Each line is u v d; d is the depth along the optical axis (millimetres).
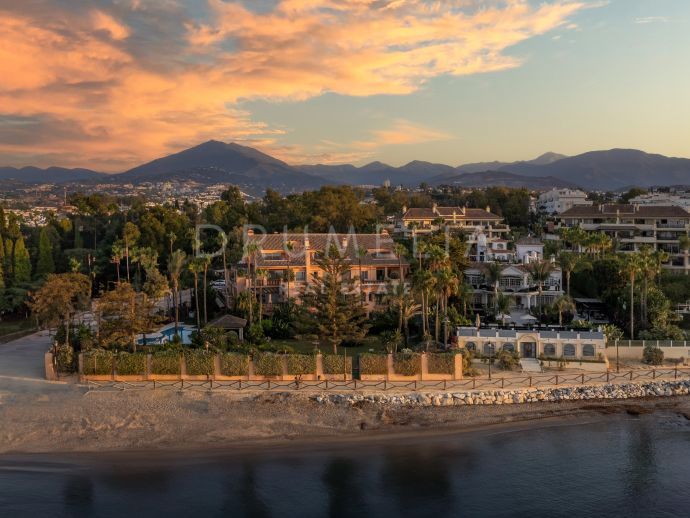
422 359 61469
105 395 56688
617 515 39625
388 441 50344
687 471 45656
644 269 75312
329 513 39344
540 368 65500
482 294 93750
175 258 87375
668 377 63062
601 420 54938
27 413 53062
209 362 60875
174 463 46156
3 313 101438
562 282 101625
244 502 40656
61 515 38781
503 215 195750
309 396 56719
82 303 75500
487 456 47938
